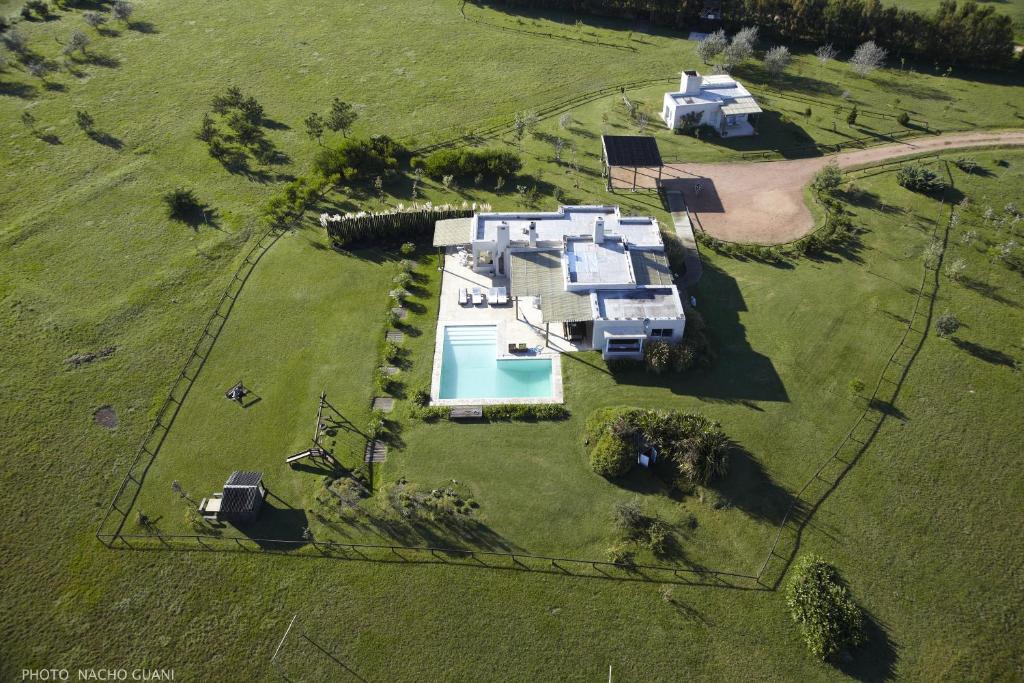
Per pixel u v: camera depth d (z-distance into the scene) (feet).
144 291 195.42
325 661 121.39
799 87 305.73
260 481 143.95
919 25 317.01
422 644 123.85
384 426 159.84
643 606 128.88
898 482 147.33
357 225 212.84
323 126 269.23
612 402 164.66
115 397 166.20
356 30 354.95
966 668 119.85
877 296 193.77
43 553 136.15
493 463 152.15
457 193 239.30
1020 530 138.51
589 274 184.24
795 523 140.56
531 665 121.19
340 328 185.78
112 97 289.53
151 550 136.77
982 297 193.06
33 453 153.28
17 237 213.05
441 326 187.21
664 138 269.64
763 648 123.03
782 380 169.89
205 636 124.47
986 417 160.04
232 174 245.65
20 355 175.52
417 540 138.62
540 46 342.44
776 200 234.99
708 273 203.41
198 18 362.53
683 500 144.87
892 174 246.27
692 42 347.36
